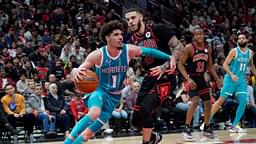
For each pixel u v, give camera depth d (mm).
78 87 5289
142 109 5980
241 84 10273
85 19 17547
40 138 10781
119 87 5586
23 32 14875
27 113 10641
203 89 8516
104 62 5430
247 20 22109
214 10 22094
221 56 16219
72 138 5289
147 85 6051
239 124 12750
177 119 12422
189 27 19250
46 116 10734
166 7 21406
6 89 10602
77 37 15477
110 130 11039
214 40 18156
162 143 7895
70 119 11039
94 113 5254
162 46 6023
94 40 16062
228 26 20969
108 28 5363
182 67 8383
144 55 5656
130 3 21359
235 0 23562
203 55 8469
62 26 15930
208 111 8641
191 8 22344
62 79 12578
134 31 6121
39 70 12719
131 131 11977
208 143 7727
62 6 18141
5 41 14320
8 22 15805
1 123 10242
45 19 16828
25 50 13984
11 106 10531
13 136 10422
